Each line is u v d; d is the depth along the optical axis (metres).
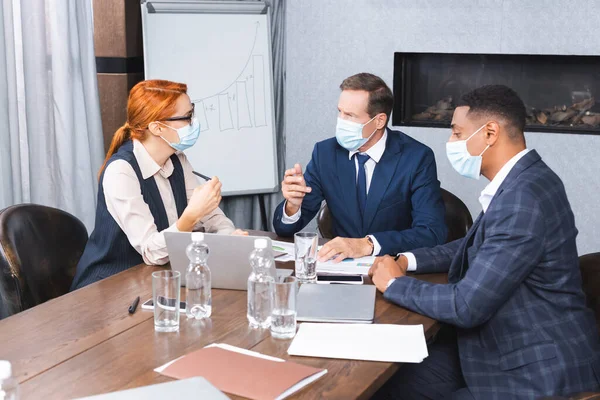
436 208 2.64
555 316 1.90
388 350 1.67
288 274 2.17
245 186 4.24
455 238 2.85
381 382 1.56
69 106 3.45
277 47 4.46
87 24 3.54
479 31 4.06
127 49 3.82
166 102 2.39
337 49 4.33
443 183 4.26
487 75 4.18
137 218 2.34
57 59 3.40
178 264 2.07
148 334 1.75
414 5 4.15
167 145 2.46
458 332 1.99
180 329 1.79
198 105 4.05
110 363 1.59
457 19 4.09
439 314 1.89
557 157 4.03
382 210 2.72
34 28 3.31
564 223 1.91
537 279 1.90
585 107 4.01
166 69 3.94
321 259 2.31
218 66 4.09
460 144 2.03
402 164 2.72
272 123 4.28
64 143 3.45
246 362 1.57
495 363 1.91
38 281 2.30
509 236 1.85
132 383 1.49
